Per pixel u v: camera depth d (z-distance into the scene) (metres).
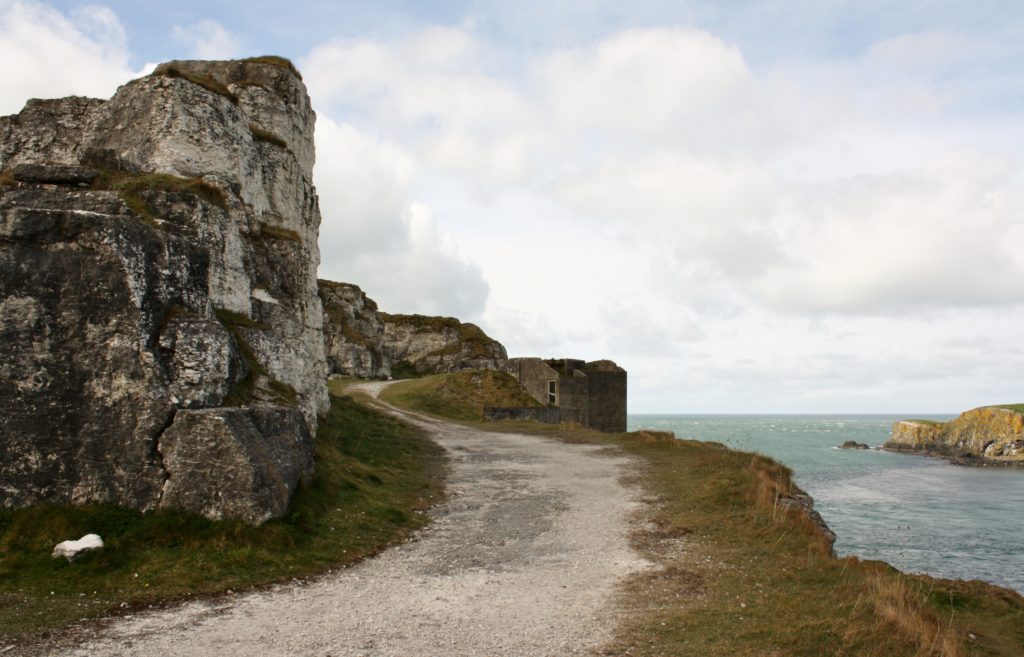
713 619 8.83
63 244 12.02
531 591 10.05
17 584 9.24
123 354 11.83
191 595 9.37
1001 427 82.12
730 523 14.24
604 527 14.13
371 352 63.94
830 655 7.77
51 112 20.97
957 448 86.81
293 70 27.05
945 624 9.77
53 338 11.64
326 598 9.53
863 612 9.11
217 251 16.88
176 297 13.30
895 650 8.02
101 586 9.38
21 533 10.38
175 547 10.60
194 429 11.66
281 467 12.90
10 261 11.69
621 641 8.09
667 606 9.40
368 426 27.59
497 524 14.41
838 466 69.12
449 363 77.75
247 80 25.23
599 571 11.11
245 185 21.05
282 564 10.68
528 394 51.41
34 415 11.31
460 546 12.66
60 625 8.20
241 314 17.70
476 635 8.24
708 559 11.83
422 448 25.61
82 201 14.24
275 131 24.75
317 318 26.73
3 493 10.94
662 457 23.88
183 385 12.20
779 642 8.05
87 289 11.92
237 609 8.96
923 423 95.31
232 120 20.58
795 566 11.45
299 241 22.98
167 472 11.46
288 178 24.77
